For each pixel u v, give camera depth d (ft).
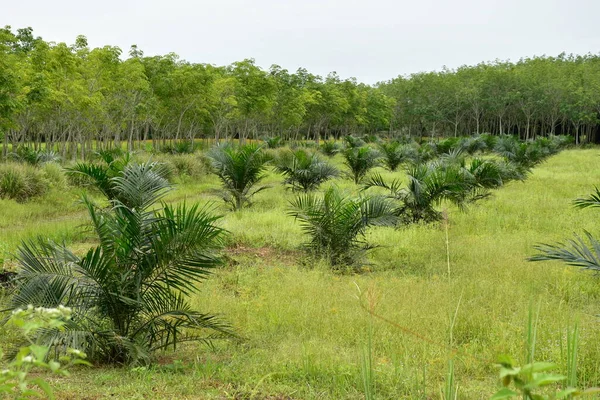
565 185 69.15
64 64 102.99
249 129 209.15
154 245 16.57
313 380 14.79
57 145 151.02
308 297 23.35
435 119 284.61
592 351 16.10
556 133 301.84
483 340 18.15
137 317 17.34
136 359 15.42
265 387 14.32
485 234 38.11
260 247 37.19
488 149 140.67
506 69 283.59
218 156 51.96
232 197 53.47
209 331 19.89
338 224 31.17
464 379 14.98
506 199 56.24
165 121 179.73
